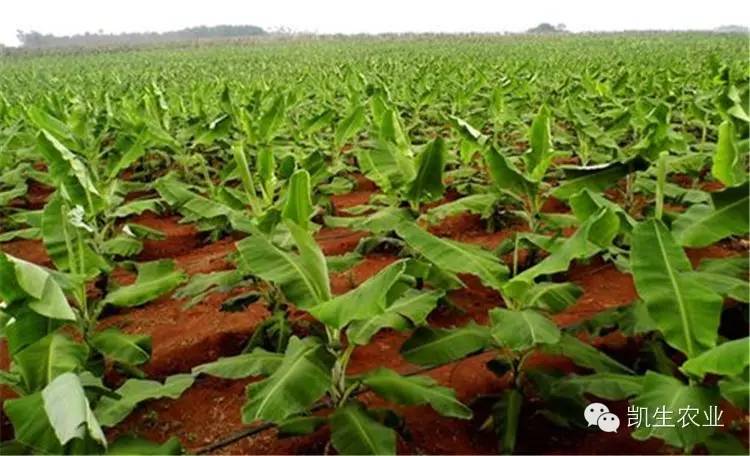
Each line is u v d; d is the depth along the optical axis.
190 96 17.23
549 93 15.93
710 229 3.86
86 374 3.71
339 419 3.49
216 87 19.69
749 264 4.39
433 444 3.95
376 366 4.83
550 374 3.90
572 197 4.35
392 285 3.31
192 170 11.55
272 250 3.90
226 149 11.34
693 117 10.91
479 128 11.18
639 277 3.29
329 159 10.31
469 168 8.51
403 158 6.16
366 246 6.02
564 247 3.57
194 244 8.32
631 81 16.56
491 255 4.05
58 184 5.78
